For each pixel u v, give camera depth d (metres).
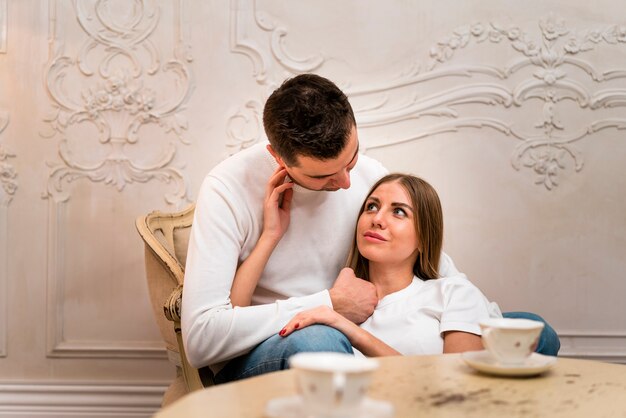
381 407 0.81
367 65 2.37
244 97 2.37
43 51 2.34
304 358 0.79
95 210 2.36
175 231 2.10
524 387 0.97
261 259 1.64
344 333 1.47
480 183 2.38
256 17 2.37
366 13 2.38
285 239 1.73
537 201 2.39
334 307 1.58
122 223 2.36
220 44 2.37
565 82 2.38
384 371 1.05
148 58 2.36
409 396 0.92
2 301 2.35
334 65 2.37
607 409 0.88
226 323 1.49
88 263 2.36
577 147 2.39
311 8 2.38
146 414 2.36
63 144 2.35
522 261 2.38
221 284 1.57
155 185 2.36
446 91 2.38
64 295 2.36
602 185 2.40
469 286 1.65
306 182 1.58
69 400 2.35
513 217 2.39
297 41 2.37
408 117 2.37
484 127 2.38
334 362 0.79
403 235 1.66
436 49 2.38
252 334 1.49
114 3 2.36
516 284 2.38
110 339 2.37
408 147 2.37
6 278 2.35
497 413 0.86
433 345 1.56
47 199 2.35
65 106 2.34
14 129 2.34
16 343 2.36
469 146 2.38
